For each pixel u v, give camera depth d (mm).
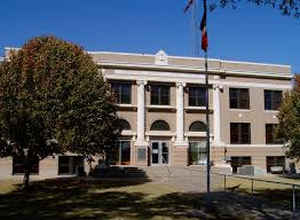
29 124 26281
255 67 48781
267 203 20641
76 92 27703
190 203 20938
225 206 19562
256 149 47906
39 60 28156
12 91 26844
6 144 27594
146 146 44250
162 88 46031
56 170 40875
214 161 45969
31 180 35062
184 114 46219
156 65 45312
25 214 18000
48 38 30297
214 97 47094
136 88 45000
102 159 40656
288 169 45906
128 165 43375
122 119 44156
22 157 28562
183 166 44250
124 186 29781
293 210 17516
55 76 27797
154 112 45469
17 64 28141
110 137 30672
